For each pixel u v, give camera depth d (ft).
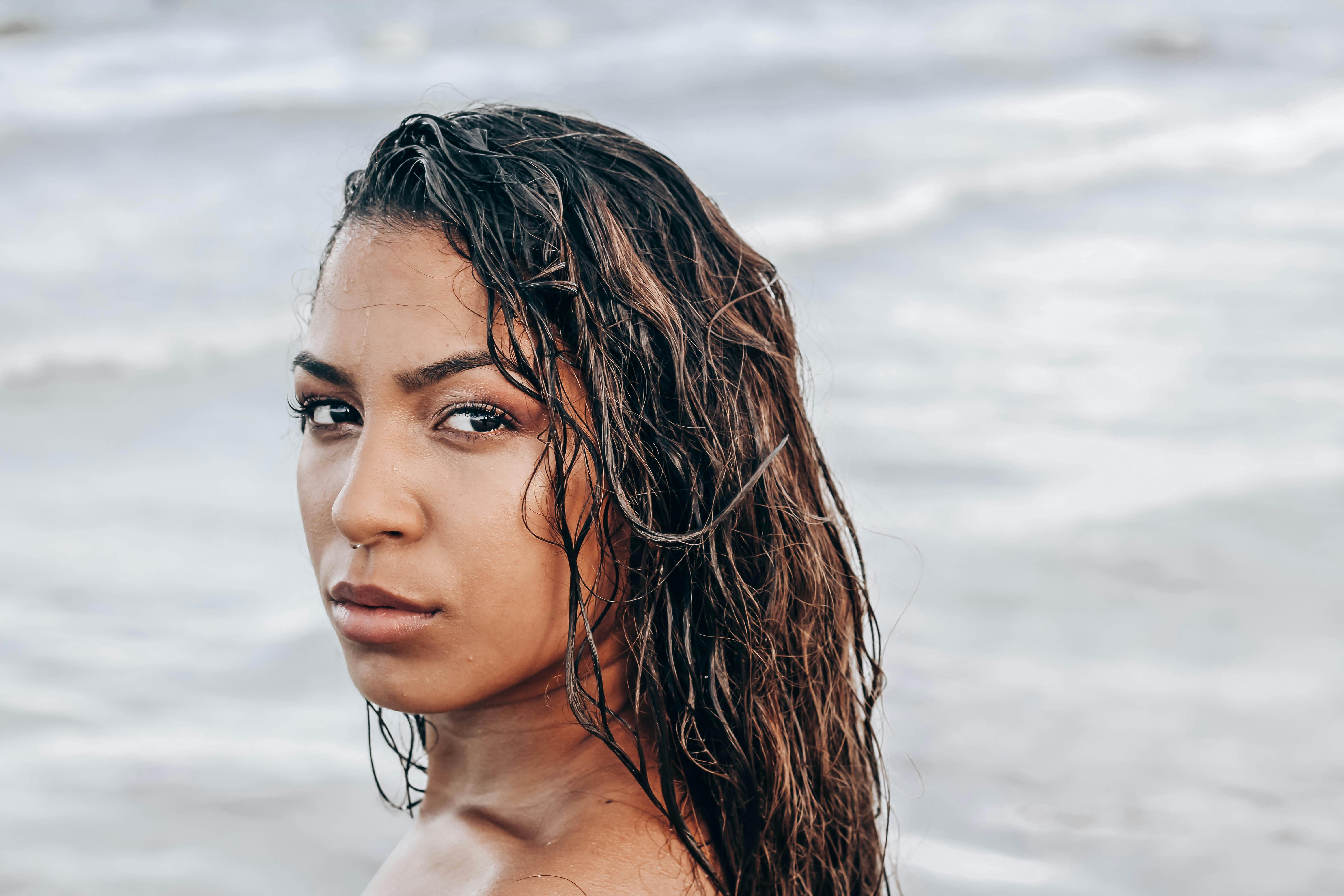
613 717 4.11
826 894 4.94
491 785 4.29
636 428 3.93
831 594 4.86
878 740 5.29
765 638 4.31
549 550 3.79
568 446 3.76
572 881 3.85
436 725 4.55
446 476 3.69
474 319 3.69
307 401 3.93
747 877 4.33
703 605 4.16
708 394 4.15
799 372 5.21
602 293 3.89
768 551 4.36
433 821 4.45
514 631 3.77
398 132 3.99
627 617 4.07
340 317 3.78
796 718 4.56
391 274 3.73
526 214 3.79
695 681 4.15
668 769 3.98
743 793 4.28
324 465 3.90
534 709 4.17
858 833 5.23
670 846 4.01
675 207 4.26
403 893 4.20
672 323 4.02
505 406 3.70
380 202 3.84
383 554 3.71
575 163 4.04
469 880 4.03
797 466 4.65
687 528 4.06
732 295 4.34
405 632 3.73
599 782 4.11
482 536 3.68
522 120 4.18
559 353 3.79
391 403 3.71
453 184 3.77
